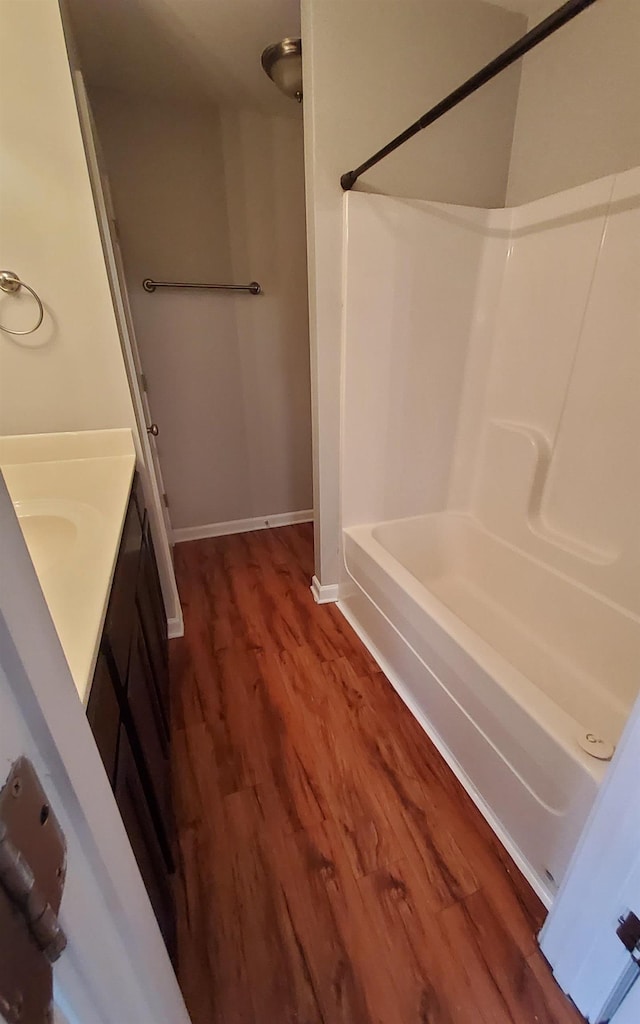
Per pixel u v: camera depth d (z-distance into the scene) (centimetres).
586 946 85
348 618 211
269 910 108
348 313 170
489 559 199
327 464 195
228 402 272
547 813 103
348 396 183
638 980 76
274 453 295
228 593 233
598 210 143
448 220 169
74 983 32
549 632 170
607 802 74
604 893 78
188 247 235
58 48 114
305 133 154
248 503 301
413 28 146
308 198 160
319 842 122
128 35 164
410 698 163
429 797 133
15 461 150
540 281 168
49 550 110
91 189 127
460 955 100
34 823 26
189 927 105
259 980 97
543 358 171
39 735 29
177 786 137
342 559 211
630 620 142
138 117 209
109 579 82
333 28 138
